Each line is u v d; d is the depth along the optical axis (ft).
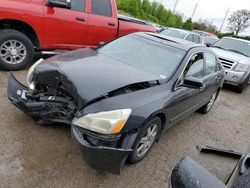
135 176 10.68
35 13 17.87
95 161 9.23
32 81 12.00
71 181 9.57
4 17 16.88
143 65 13.34
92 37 20.97
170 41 15.16
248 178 6.26
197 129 16.76
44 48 19.25
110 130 9.25
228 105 23.63
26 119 12.64
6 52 17.87
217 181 5.58
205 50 16.37
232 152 13.70
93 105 9.66
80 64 11.87
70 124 10.75
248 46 31.50
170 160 12.42
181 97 12.65
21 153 10.40
